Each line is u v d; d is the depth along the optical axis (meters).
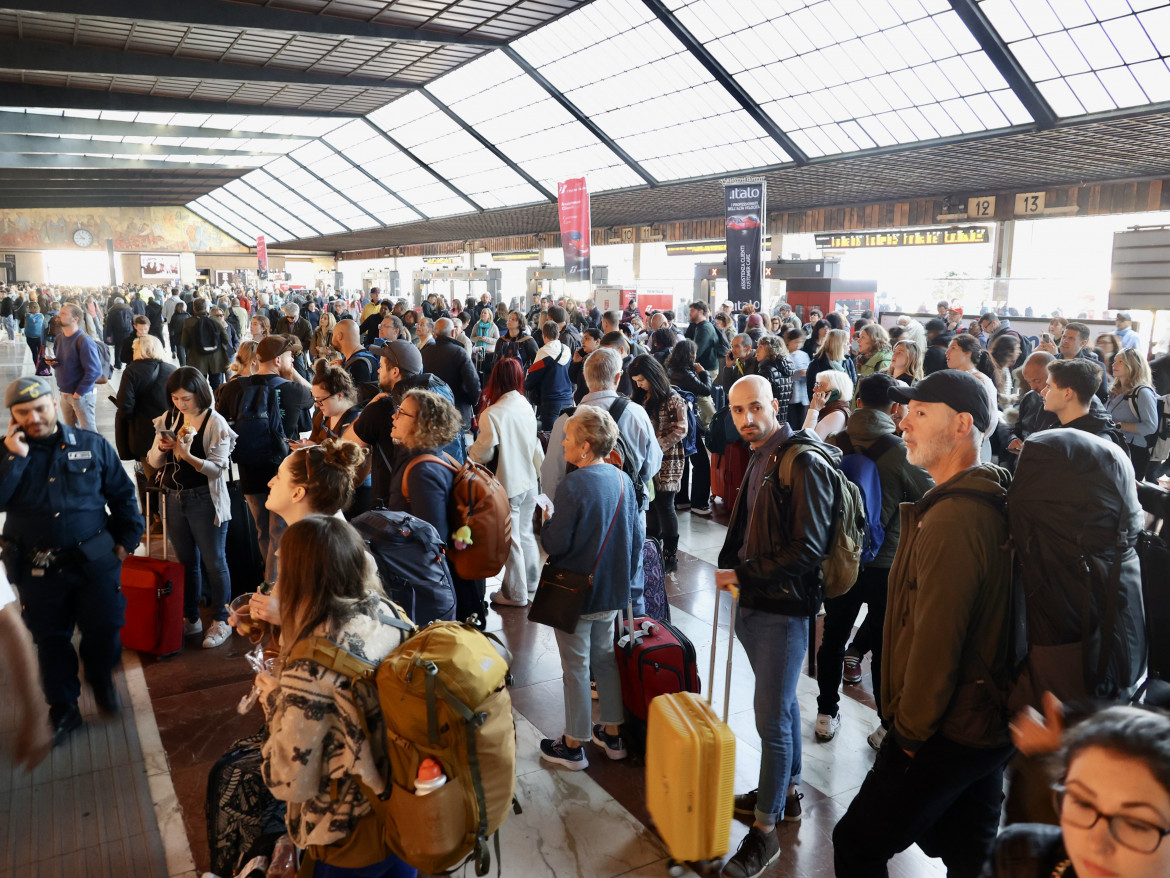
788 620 2.60
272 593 2.18
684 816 2.08
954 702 1.88
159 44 16.11
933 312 14.84
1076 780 0.99
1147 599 1.88
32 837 2.76
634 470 3.91
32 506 3.16
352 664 1.77
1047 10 11.73
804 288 16.00
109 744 3.33
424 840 1.75
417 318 10.59
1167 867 0.94
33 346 16.89
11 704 3.57
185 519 4.23
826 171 18.58
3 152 24.48
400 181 33.41
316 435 4.32
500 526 3.32
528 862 2.62
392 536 2.71
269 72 18.84
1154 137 13.02
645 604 3.73
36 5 11.36
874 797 2.02
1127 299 6.52
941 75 14.09
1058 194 17.05
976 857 2.08
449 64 19.62
